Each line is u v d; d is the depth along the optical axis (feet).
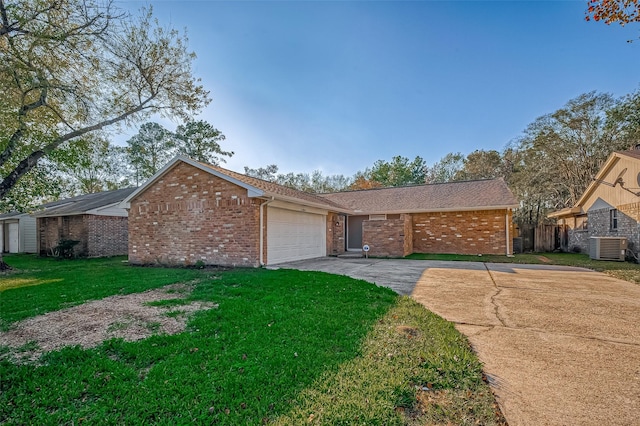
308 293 19.57
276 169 138.31
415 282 24.27
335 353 10.84
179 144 105.40
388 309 16.20
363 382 8.86
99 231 53.72
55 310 16.81
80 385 8.98
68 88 28.09
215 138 109.60
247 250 32.42
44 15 25.68
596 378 9.27
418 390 8.57
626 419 7.34
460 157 130.93
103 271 31.94
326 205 44.04
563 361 10.41
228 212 33.45
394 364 9.97
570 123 79.71
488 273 29.01
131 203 39.86
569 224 55.47
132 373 9.62
